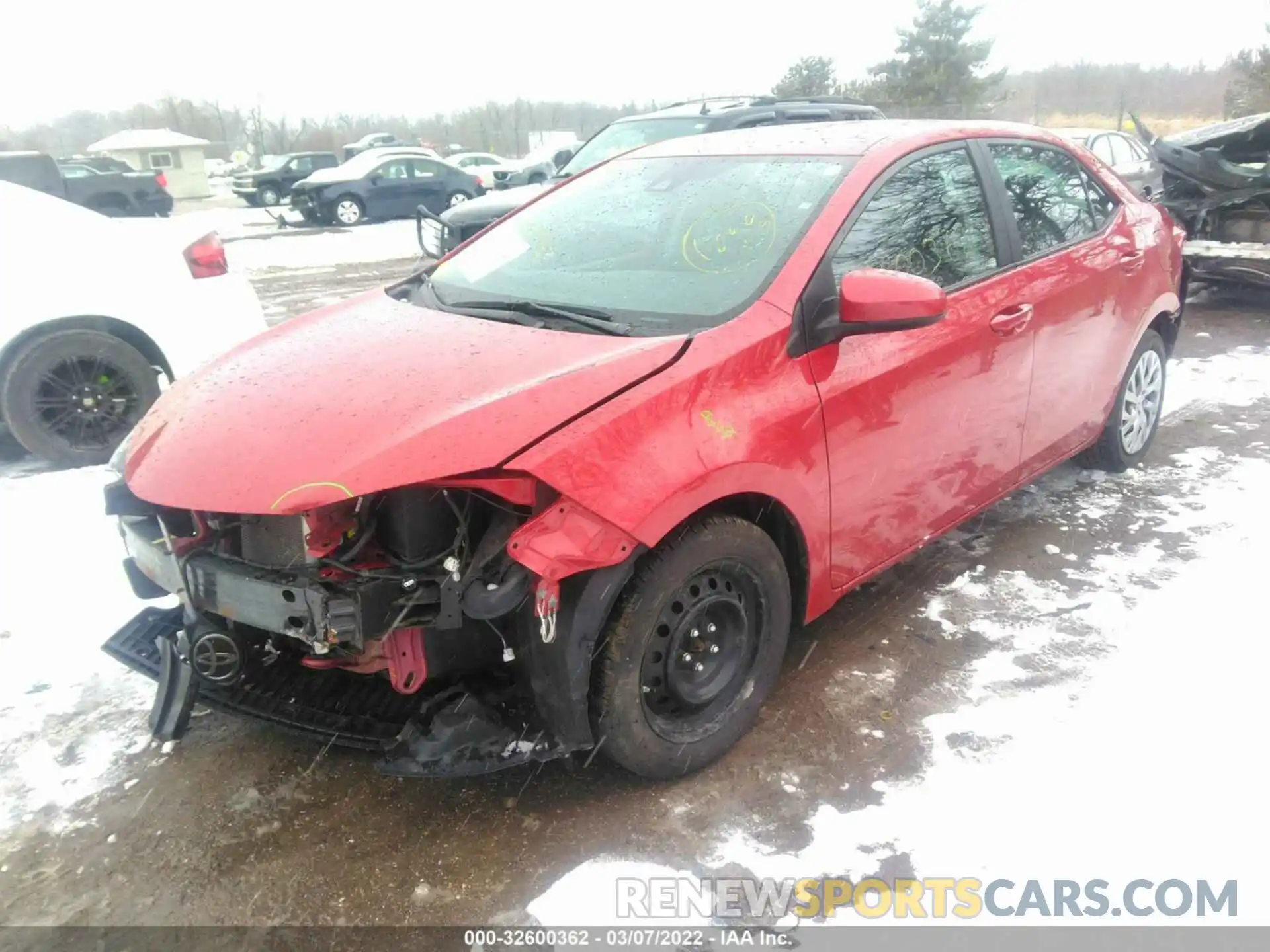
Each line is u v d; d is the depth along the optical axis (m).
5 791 2.71
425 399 2.42
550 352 2.62
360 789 2.68
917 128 3.50
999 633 3.34
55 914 2.29
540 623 2.29
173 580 2.57
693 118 8.88
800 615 2.95
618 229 3.36
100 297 5.07
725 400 2.54
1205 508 4.29
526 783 2.68
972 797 2.54
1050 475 4.75
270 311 9.78
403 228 19.53
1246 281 8.16
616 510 2.26
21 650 3.41
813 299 2.76
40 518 4.50
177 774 2.76
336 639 2.26
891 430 2.99
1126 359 4.29
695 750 2.63
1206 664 3.07
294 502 2.19
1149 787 2.54
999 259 3.47
